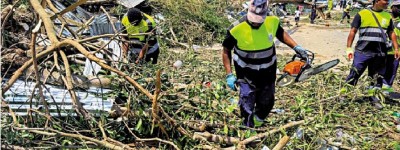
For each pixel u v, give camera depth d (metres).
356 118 5.02
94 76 4.41
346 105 5.29
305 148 3.90
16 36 5.30
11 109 3.77
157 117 3.66
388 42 5.82
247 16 4.10
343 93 5.11
